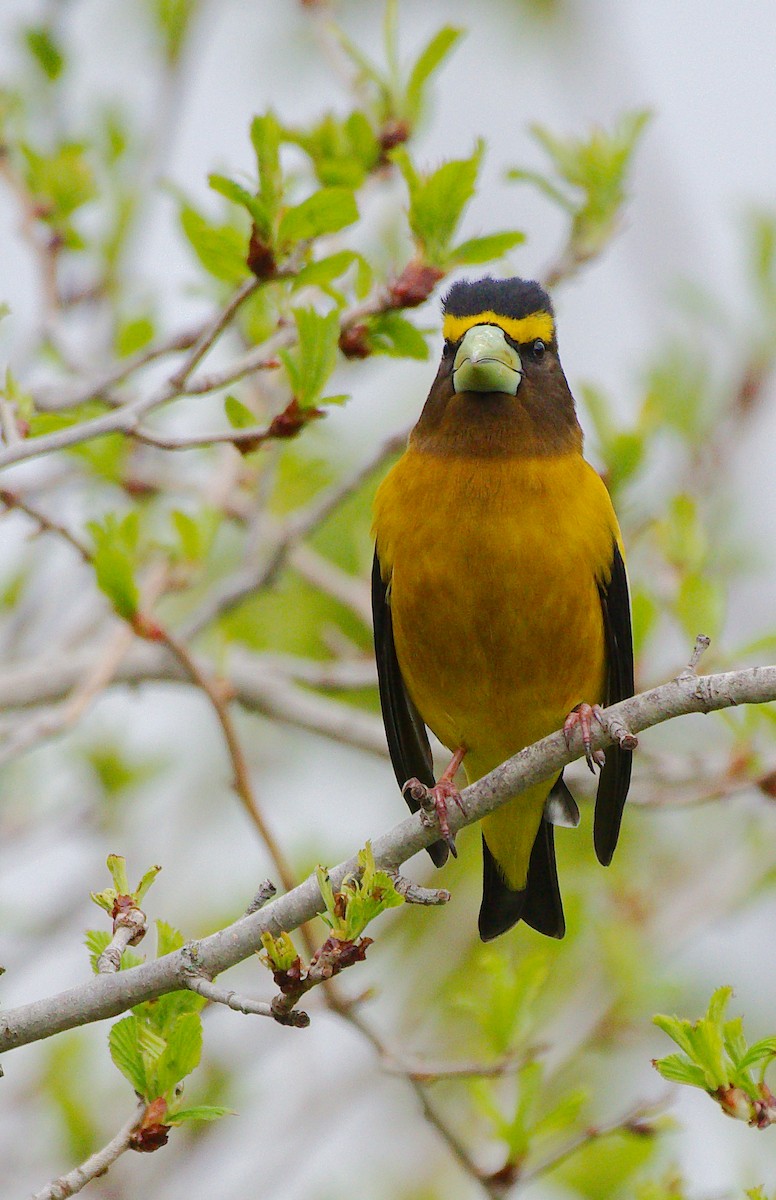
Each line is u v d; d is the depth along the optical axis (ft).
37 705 38.58
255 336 38.11
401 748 33.27
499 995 31.01
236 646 44.68
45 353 39.47
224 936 23.06
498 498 28.96
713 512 46.09
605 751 31.78
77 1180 21.75
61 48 41.27
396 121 34.96
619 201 37.09
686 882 44.29
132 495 41.75
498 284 31.14
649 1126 30.17
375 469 38.24
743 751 35.70
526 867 32.81
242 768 30.60
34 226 37.52
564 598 29.37
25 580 42.88
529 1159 34.24
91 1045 40.27
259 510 39.40
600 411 38.88
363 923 21.44
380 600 31.99
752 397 46.96
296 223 27.53
